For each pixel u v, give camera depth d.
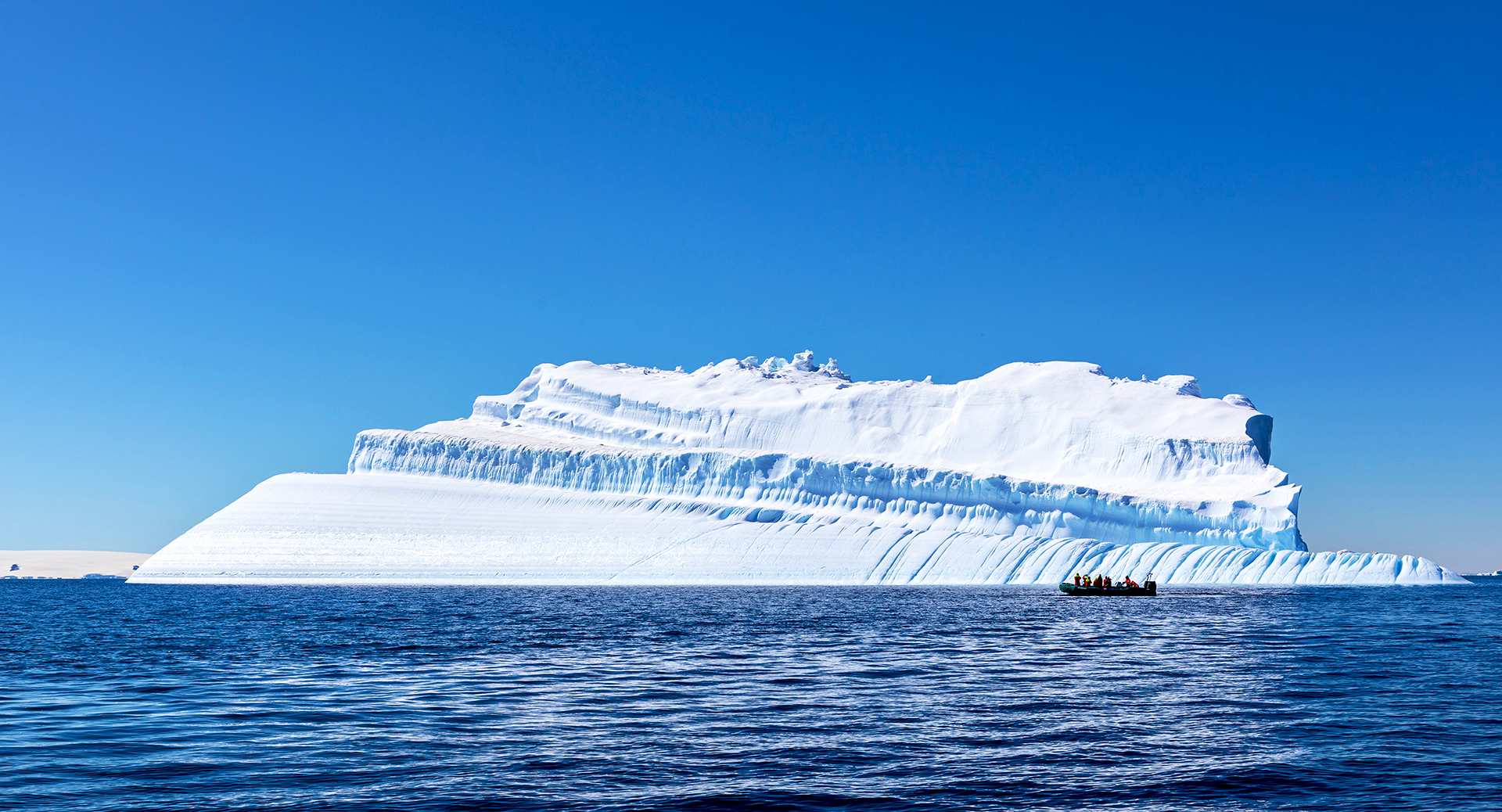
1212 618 73.88
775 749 24.41
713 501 167.88
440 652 49.34
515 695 33.91
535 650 50.50
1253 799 19.77
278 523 169.50
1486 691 34.38
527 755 23.77
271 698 33.44
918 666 42.69
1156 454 171.75
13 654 49.44
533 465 179.25
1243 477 165.25
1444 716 29.06
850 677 39.16
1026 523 159.38
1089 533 158.25
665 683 37.31
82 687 36.78
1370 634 58.78
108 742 25.47
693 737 26.03
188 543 168.50
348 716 29.50
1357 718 28.72
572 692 34.72
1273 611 83.00
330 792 20.27
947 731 26.81
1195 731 26.72
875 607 89.38
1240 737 25.91
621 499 171.50
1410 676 38.66
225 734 26.55
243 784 20.94
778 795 20.03
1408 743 24.95
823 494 167.50
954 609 85.25
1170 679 37.97
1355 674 39.19
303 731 26.88
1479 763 22.61
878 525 160.62
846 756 23.59
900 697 33.31
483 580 157.88
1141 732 26.61
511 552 162.50
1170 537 156.62
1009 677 38.72
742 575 154.00
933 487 163.88
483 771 22.14
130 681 38.34
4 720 29.14
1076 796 20.02
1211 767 22.44
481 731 26.97
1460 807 19.00
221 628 66.12
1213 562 148.62
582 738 25.91
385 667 42.88
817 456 170.50
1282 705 31.28
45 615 84.31
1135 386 192.75
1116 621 70.50
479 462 181.88
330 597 113.94
